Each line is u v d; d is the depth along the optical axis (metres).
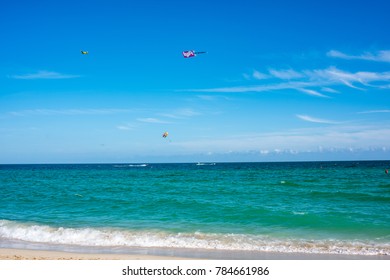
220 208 21.20
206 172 77.81
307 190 30.75
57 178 58.25
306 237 14.28
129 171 91.50
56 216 19.56
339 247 12.77
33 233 15.16
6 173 82.38
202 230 15.62
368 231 15.16
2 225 16.64
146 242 13.66
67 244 13.54
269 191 30.55
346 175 55.03
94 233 15.05
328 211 19.67
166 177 57.62
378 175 54.00
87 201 25.36
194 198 26.27
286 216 18.39
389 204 22.33
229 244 13.29
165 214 19.75
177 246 13.09
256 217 18.36
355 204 22.44
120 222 17.64
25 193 31.56
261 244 13.27
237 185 37.78
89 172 86.62
